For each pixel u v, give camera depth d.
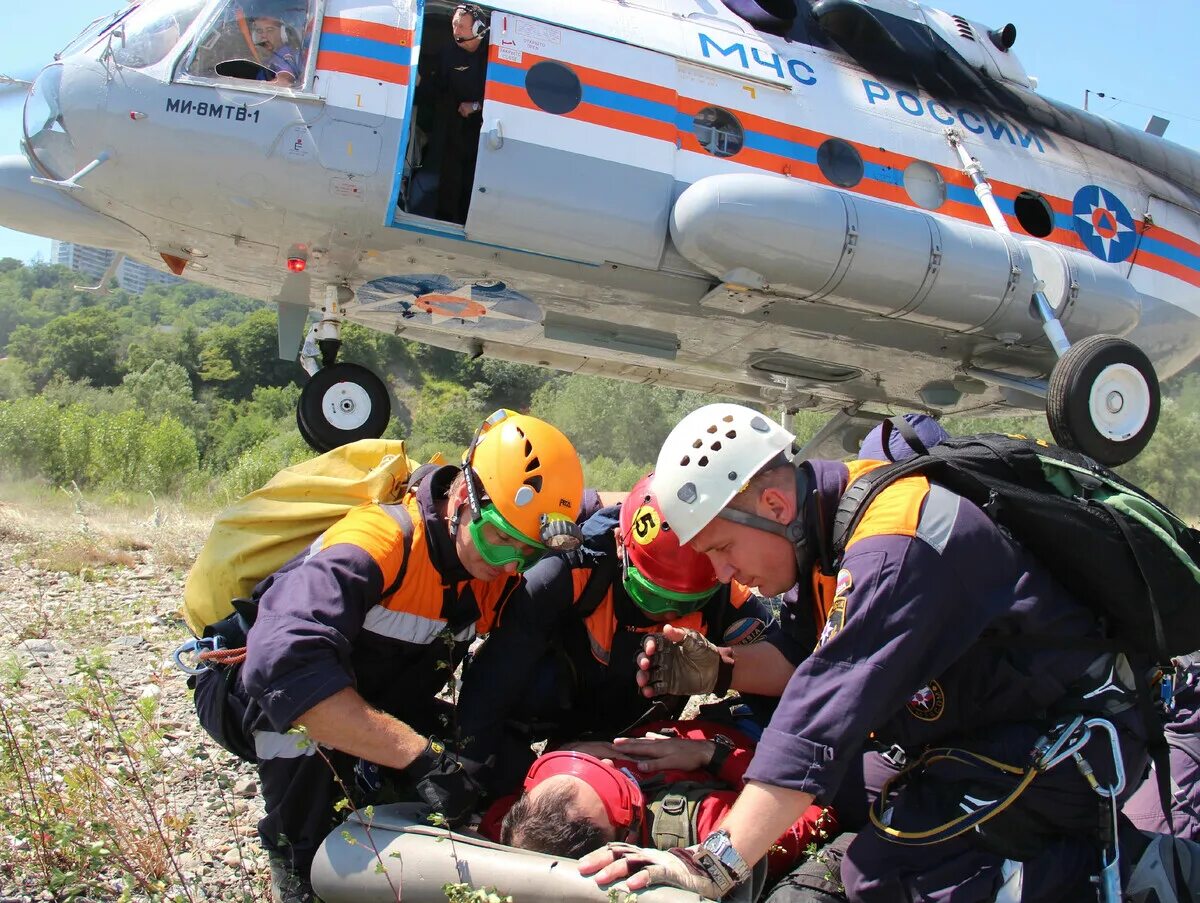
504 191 6.19
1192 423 21.48
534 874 2.15
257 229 6.27
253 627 2.40
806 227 6.51
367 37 6.12
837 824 2.78
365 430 6.94
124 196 6.11
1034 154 8.05
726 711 3.12
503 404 45.97
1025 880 2.25
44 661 4.27
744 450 2.36
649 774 2.66
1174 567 2.22
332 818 2.65
